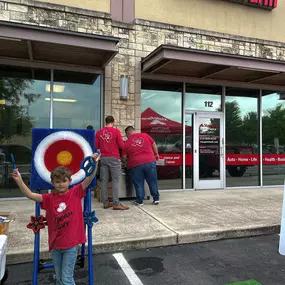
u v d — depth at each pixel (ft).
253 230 15.85
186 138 27.07
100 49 19.71
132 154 20.56
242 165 29.04
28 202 21.49
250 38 28.19
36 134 9.91
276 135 30.35
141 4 25.08
